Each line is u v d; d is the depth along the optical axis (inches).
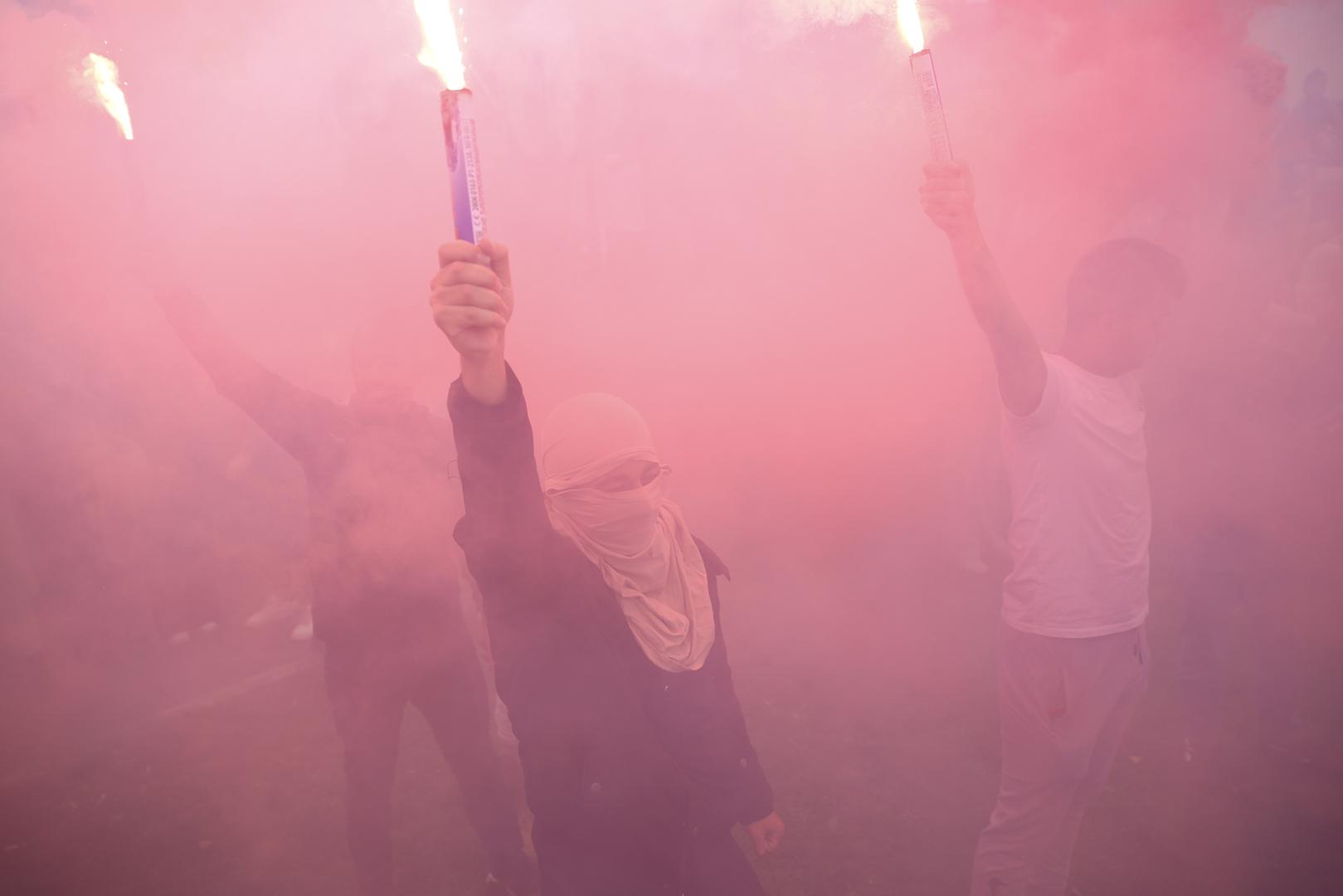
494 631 50.3
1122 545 67.0
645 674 51.7
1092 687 67.3
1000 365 64.8
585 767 49.6
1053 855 72.4
